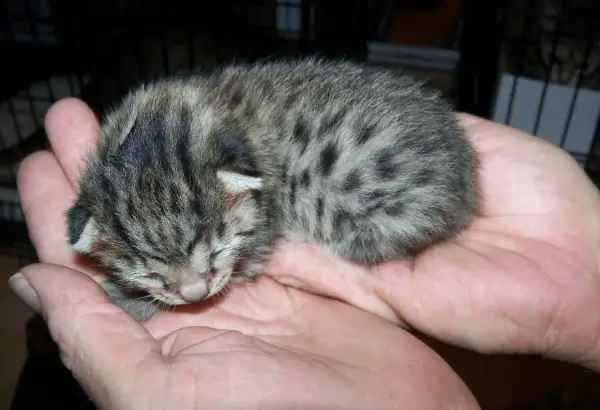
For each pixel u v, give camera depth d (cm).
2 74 38
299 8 37
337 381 17
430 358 19
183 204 19
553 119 35
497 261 21
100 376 16
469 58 38
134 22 36
